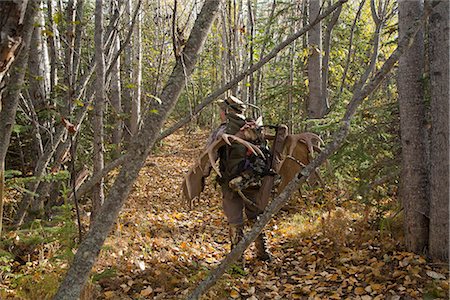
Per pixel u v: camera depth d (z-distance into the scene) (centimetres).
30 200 444
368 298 335
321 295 352
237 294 360
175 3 178
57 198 506
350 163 487
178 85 170
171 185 874
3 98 179
